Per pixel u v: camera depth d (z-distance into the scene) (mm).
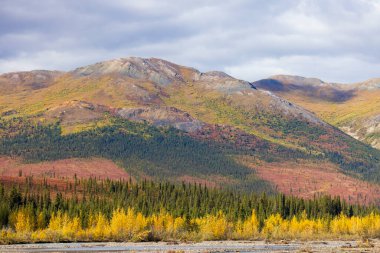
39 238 180500
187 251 146250
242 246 168500
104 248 158250
